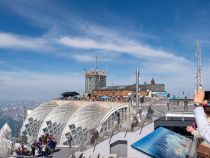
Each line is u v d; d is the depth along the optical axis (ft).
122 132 96.73
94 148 95.50
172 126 114.21
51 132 189.78
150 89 219.82
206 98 17.12
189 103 145.59
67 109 200.44
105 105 182.70
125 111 144.05
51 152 97.81
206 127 14.84
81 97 235.20
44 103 226.99
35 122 211.61
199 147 22.50
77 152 90.99
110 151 96.02
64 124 185.16
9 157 84.79
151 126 98.22
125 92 233.96
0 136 115.65
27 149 101.40
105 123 141.28
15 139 125.49
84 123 166.91
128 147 95.86
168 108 126.41
